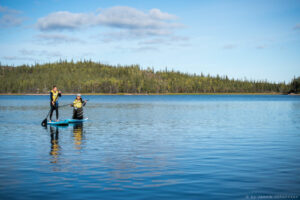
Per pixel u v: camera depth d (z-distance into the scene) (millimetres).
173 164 9750
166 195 6781
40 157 10742
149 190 7121
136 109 45438
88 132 18062
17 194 6844
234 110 43000
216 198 6590
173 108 48719
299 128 20172
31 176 8273
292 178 8148
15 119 27219
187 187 7359
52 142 14195
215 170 9008
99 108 48406
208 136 16406
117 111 39969
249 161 10219
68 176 8281
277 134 17250
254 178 8156
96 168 9172
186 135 16781
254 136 16406
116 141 14562
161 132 18062
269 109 45969
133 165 9586
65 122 22438
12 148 12547
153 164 9742
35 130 19000
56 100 22641
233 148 12703
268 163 9922
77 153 11516
